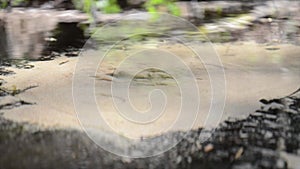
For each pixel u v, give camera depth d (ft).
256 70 5.44
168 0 10.91
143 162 2.88
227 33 8.55
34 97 4.41
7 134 3.33
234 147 3.13
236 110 3.99
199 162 2.89
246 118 3.77
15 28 9.71
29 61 6.21
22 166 2.75
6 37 8.52
